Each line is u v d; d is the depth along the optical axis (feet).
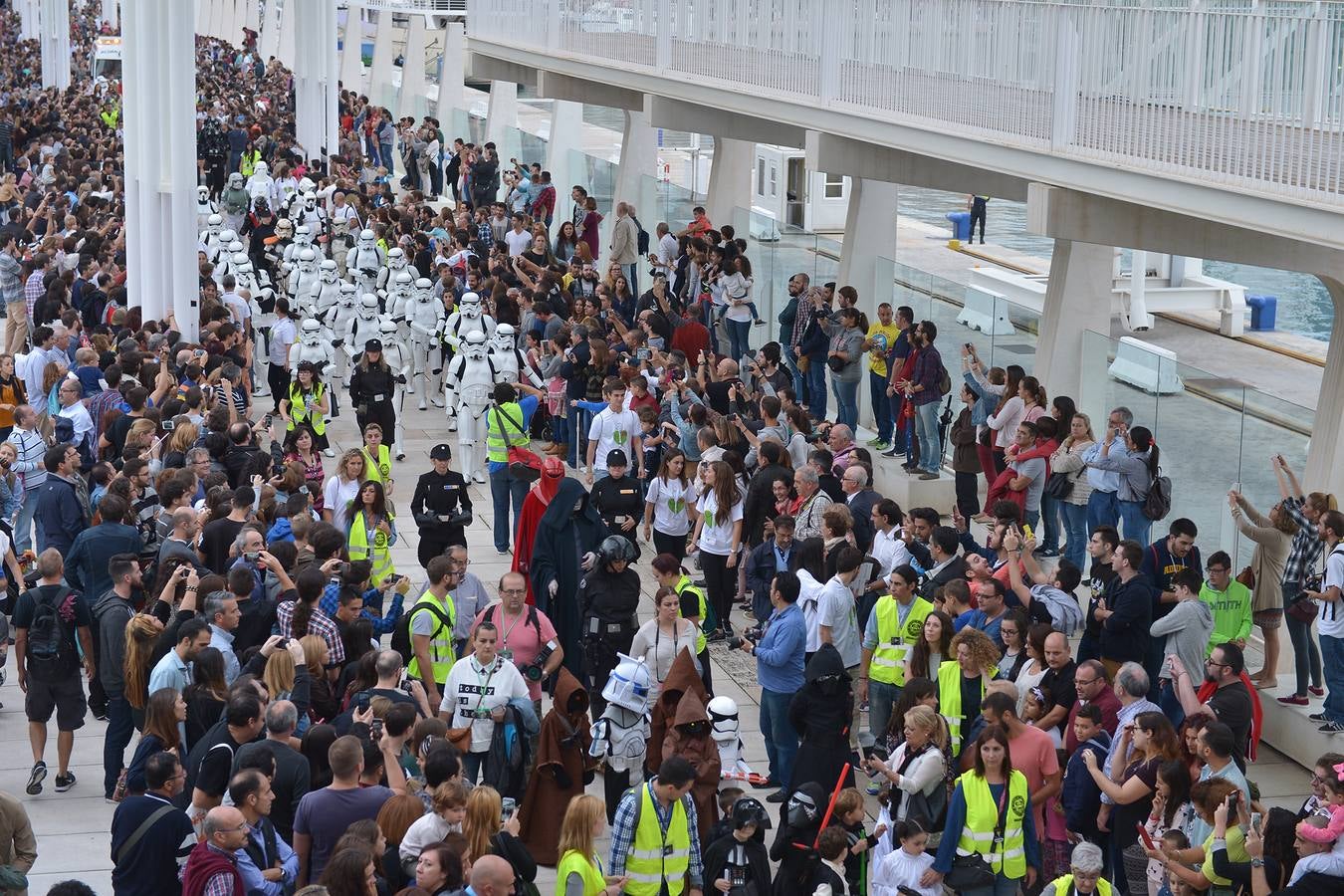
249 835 35.91
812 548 53.62
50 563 50.60
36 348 80.64
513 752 44.65
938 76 69.26
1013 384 69.21
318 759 40.34
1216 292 110.83
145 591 53.47
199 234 120.47
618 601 51.19
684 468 65.87
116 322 89.40
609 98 119.75
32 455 67.72
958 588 49.37
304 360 84.84
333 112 171.12
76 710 51.26
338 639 46.98
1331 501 52.70
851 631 51.21
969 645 45.24
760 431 67.77
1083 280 70.69
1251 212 51.03
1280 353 103.71
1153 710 43.14
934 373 75.46
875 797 51.31
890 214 87.25
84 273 100.12
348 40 211.82
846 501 60.95
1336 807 37.04
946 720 45.52
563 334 84.12
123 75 99.96
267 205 125.49
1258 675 55.67
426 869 33.40
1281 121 49.88
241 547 50.62
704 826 42.34
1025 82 63.16
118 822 37.04
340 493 59.67
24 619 50.65
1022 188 78.13
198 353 77.00
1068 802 43.04
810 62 80.12
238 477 63.05
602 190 129.80
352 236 114.83
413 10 189.98
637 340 82.28
